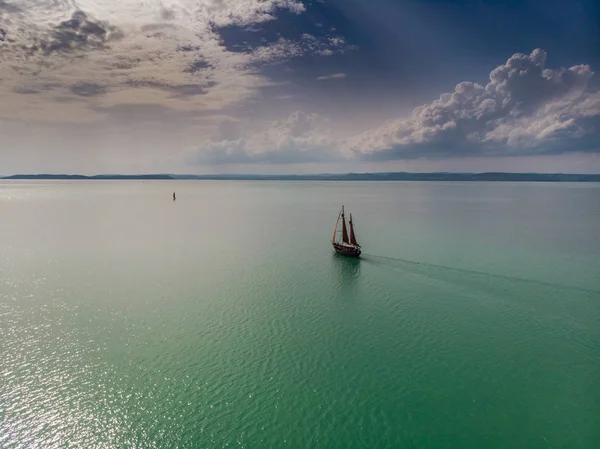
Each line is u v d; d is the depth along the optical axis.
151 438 28.53
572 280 60.81
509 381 34.91
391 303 52.06
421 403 32.12
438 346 40.78
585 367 37.00
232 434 28.84
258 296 54.31
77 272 64.81
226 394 33.00
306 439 28.44
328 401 32.31
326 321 46.41
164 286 58.06
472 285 58.94
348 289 57.31
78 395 32.66
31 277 61.78
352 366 37.09
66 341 40.94
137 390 33.34
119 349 39.53
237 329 44.16
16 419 30.08
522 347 40.66
